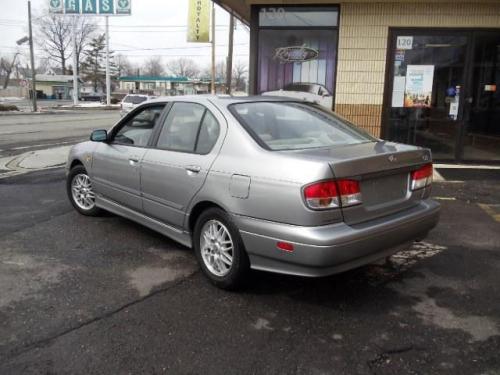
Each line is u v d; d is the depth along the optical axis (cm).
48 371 281
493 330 330
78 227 556
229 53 2656
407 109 970
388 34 944
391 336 322
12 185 805
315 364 289
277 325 336
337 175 325
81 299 373
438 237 526
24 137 1736
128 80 9238
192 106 436
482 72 943
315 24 974
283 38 991
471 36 928
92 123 2634
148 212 470
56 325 333
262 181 343
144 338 317
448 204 661
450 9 919
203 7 1947
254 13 987
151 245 496
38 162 1062
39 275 418
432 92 959
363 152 361
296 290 392
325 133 415
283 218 332
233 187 363
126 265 443
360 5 939
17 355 296
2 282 404
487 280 414
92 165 554
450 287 400
